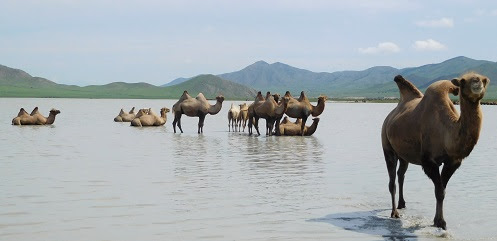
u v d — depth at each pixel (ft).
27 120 133.08
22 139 91.25
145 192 42.55
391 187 35.12
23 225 32.37
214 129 123.95
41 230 31.32
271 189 44.09
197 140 91.56
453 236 30.30
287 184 46.47
